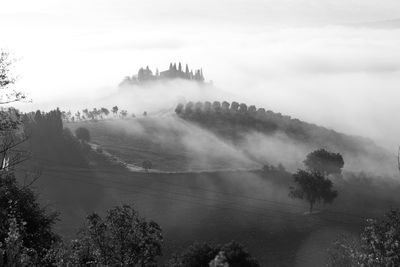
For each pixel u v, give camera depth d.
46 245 47.59
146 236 41.31
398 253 35.12
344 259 42.47
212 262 21.88
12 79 38.00
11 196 46.56
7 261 32.69
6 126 39.69
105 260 39.72
